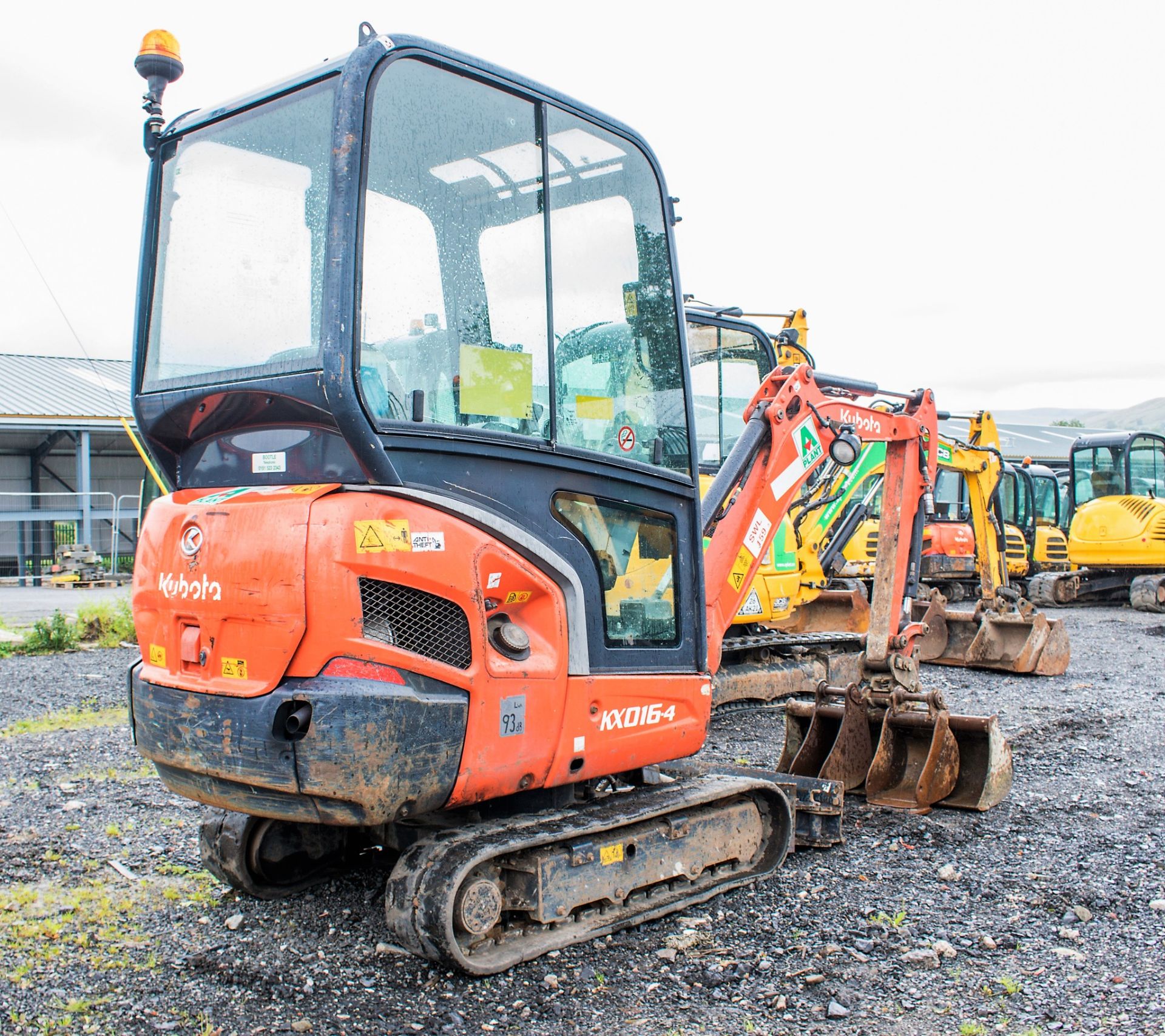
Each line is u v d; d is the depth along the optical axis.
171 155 4.07
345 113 3.30
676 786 4.53
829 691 6.18
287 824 4.38
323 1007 3.44
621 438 4.17
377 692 3.24
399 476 3.39
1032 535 20.39
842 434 5.64
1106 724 7.98
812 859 4.92
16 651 11.72
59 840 5.15
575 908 3.93
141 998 3.51
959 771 5.81
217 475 3.88
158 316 4.03
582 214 4.09
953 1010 3.43
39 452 25.23
